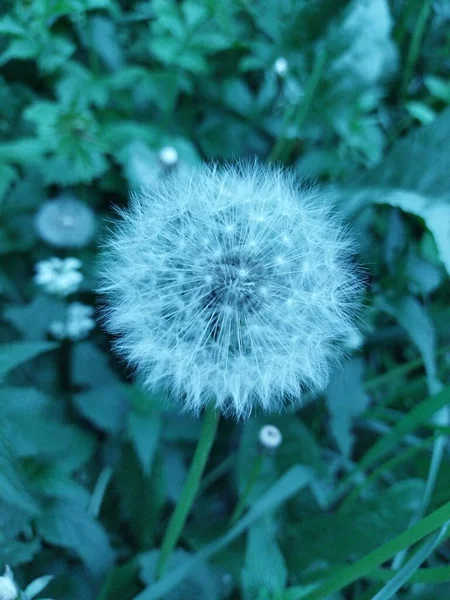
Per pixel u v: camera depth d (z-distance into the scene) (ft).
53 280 0.49
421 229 0.60
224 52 0.59
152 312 0.30
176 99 0.60
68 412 0.49
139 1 0.63
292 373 0.29
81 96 0.52
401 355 0.60
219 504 0.49
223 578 0.43
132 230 0.32
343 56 0.55
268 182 0.33
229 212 0.32
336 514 0.45
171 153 0.48
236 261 0.32
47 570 0.41
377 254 0.55
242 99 0.60
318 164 0.58
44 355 0.51
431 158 0.46
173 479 0.47
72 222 0.52
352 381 0.50
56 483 0.41
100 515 0.47
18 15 0.48
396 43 0.67
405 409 0.55
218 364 0.29
